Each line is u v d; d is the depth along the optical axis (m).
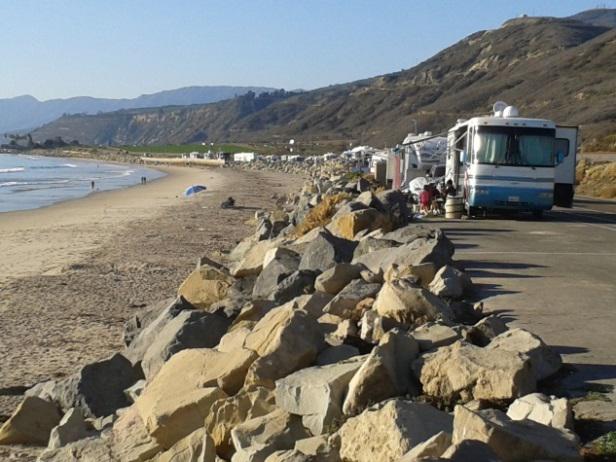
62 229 35.56
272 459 5.93
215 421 7.22
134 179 100.44
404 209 21.11
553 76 133.12
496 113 27.81
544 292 11.98
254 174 109.00
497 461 4.53
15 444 9.34
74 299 18.28
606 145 75.12
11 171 128.25
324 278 11.51
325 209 22.78
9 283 20.52
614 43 135.50
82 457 7.75
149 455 7.52
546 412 5.75
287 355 7.61
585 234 21.11
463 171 27.66
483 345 7.85
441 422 5.56
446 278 11.08
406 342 7.15
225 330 10.73
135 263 23.80
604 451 5.41
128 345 12.86
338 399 6.62
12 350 13.76
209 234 32.41
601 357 8.09
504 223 24.44
